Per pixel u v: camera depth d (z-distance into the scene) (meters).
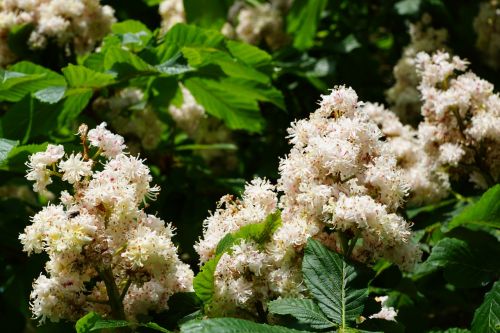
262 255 1.03
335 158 1.03
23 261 1.42
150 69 1.38
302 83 1.87
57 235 0.98
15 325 1.53
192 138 1.73
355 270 1.01
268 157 1.80
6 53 1.55
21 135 1.39
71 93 1.38
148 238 1.00
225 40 1.46
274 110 1.88
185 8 1.77
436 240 1.31
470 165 1.34
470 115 1.33
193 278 1.04
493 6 1.79
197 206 1.52
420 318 1.27
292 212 1.07
